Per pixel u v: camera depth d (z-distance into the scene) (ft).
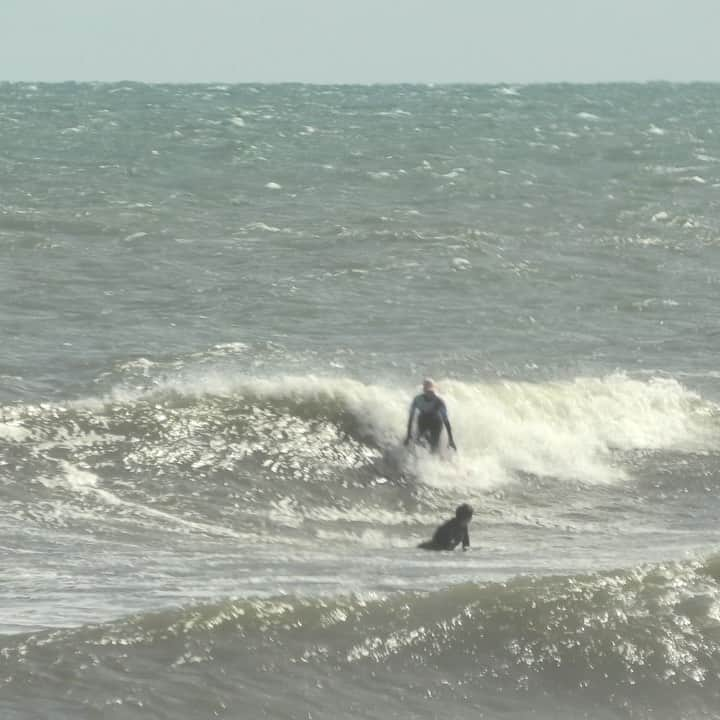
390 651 141.90
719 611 153.58
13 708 122.11
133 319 406.41
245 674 133.90
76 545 193.06
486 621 148.56
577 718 135.85
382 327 415.85
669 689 141.69
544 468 271.08
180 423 255.91
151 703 126.21
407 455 261.03
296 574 174.09
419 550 208.54
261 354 362.74
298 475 247.29
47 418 249.34
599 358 386.32
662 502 258.78
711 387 350.23
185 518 221.25
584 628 148.56
